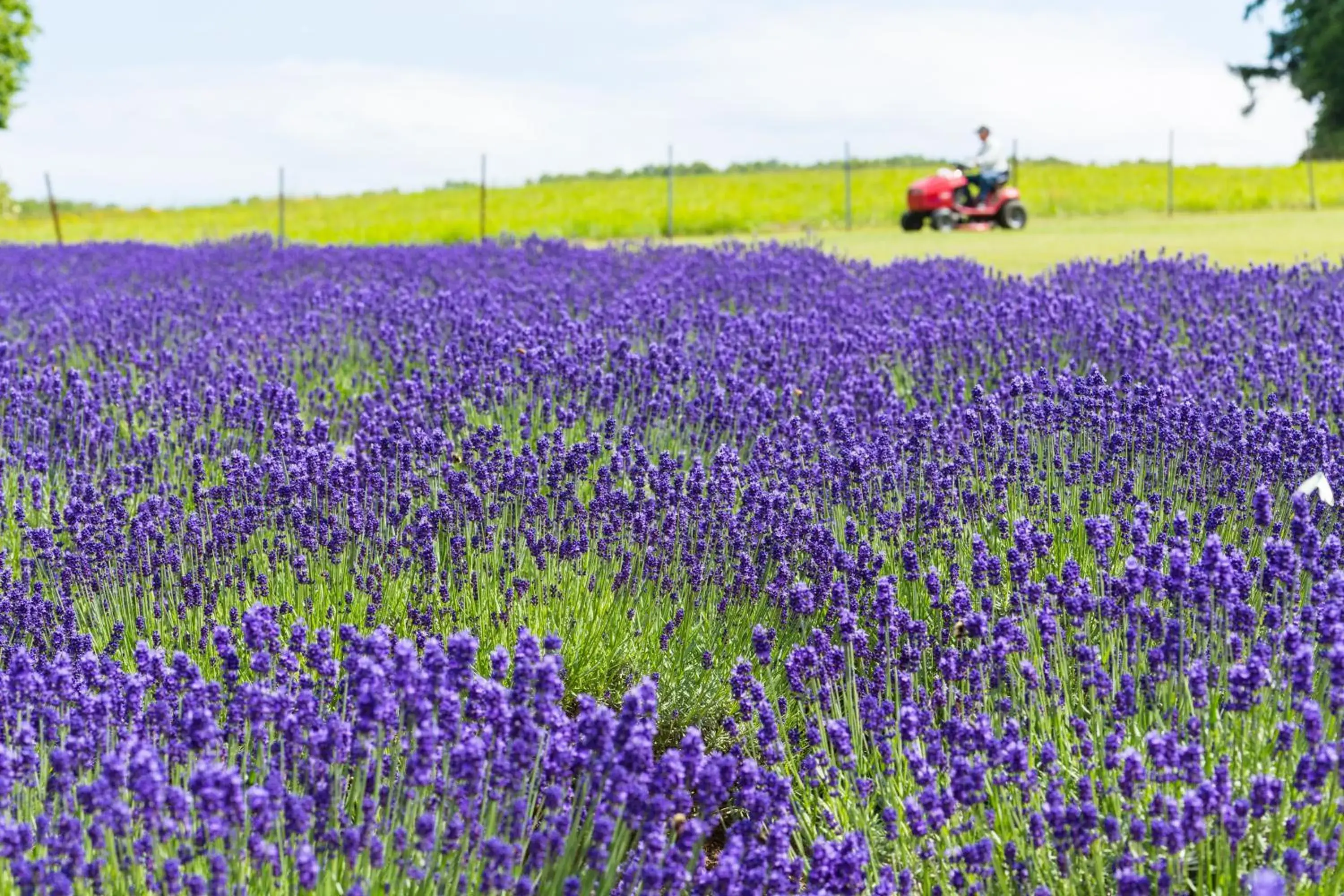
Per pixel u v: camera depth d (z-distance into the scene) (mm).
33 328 22031
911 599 8977
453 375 16734
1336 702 5844
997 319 18375
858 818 6328
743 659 7340
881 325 20234
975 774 5867
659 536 9844
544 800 6039
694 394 15234
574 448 10953
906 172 93812
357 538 10094
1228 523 9570
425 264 32688
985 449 11477
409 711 5570
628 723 5602
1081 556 9727
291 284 30344
